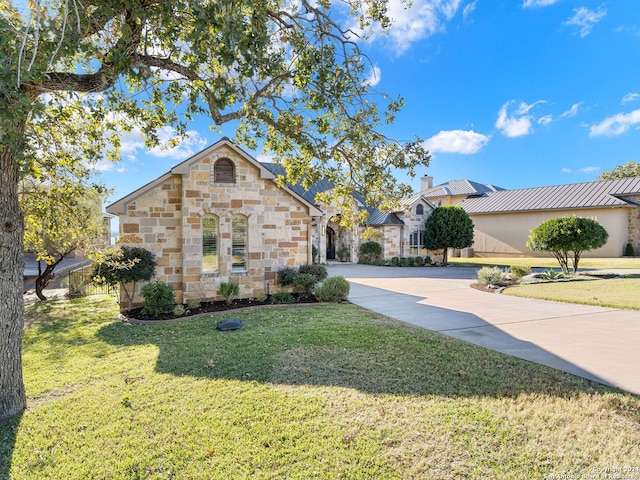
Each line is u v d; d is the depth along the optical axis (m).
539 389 4.61
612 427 3.69
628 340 6.81
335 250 30.22
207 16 3.22
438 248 25.91
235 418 3.96
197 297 10.88
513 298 11.98
